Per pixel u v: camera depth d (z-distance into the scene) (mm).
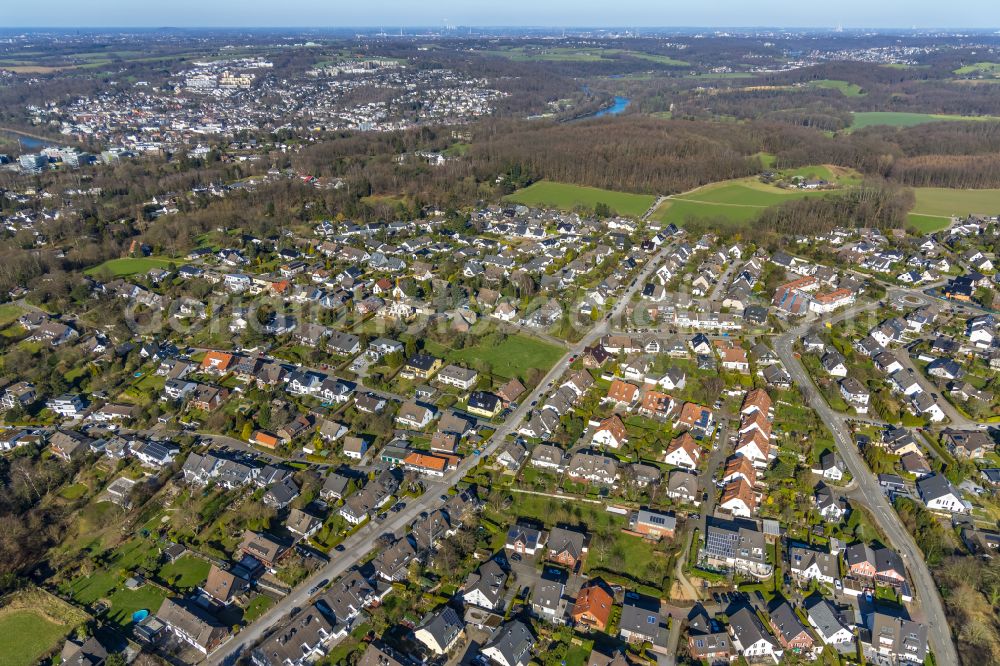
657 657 81625
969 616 86062
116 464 119688
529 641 82438
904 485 110688
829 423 129125
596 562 96500
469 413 134000
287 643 81188
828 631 83250
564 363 152625
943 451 118938
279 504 107438
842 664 80562
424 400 138500
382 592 91188
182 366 149000
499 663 80562
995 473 111188
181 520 104750
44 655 83250
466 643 84000
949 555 96125
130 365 152750
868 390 137500
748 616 84125
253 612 88375
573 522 104062
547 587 89938
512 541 98438
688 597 90250
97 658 81188
